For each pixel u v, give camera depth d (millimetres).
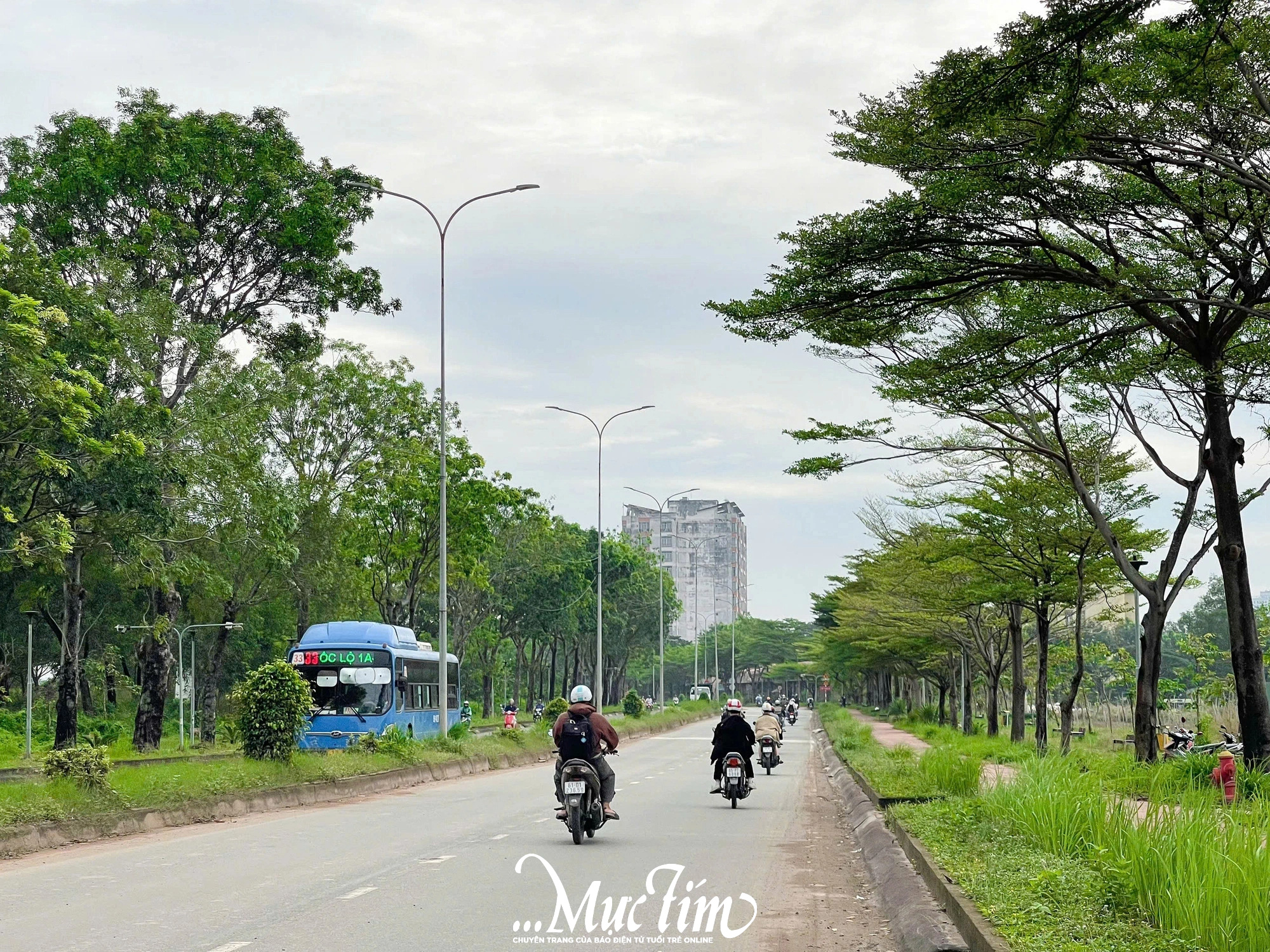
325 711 37125
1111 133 15844
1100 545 31000
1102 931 7672
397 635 39531
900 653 59469
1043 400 24203
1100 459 30328
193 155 40281
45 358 29078
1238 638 19766
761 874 12969
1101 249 19547
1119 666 56625
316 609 68812
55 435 31359
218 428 38781
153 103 41688
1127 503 30891
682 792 25938
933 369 19938
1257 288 17984
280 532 41250
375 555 52781
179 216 41188
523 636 89250
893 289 18234
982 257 18375
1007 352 20406
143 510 34312
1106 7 12062
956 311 22766
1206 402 20312
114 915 10102
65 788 17016
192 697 59906
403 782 28406
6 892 11375
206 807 19328
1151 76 15039
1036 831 11867
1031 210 17203
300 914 10156
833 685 131375
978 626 46125
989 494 31984
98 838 16344
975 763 19750
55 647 63156
